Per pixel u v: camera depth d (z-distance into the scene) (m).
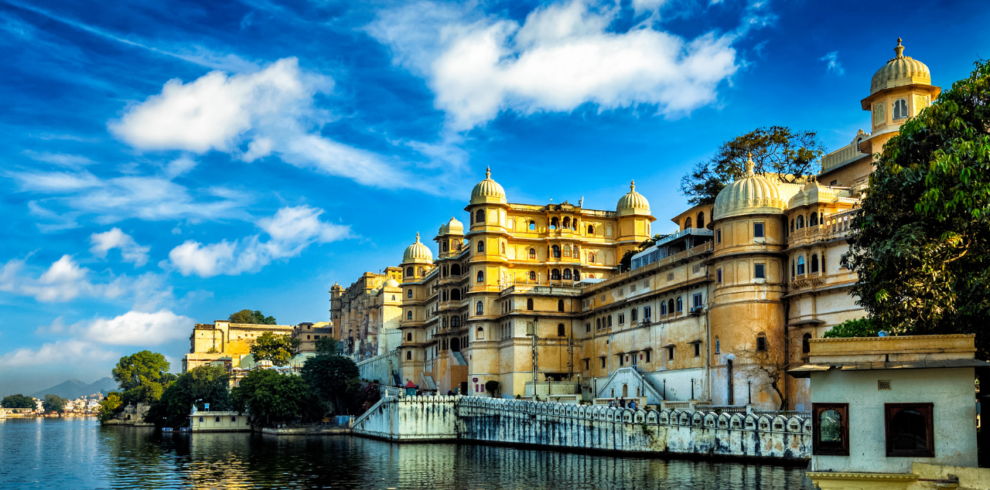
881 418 31.41
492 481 61.84
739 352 73.19
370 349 194.50
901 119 78.44
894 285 40.84
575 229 126.94
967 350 31.23
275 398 133.75
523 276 123.81
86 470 81.31
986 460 35.34
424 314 153.88
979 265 39.34
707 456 61.50
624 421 70.31
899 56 80.31
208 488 64.50
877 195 42.16
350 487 61.84
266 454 93.75
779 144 96.44
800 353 70.56
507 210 125.00
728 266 75.62
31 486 68.56
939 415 30.72
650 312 94.25
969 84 39.59
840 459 31.84
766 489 48.12
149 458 94.44
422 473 68.81
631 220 128.75
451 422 104.38
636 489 51.69
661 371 89.75
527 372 111.81
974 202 36.62
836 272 68.44
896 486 30.72
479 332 119.25
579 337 114.44
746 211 74.75
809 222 71.75
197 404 158.88
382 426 110.12
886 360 31.80
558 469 65.94
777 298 73.31
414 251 156.88
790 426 55.88
